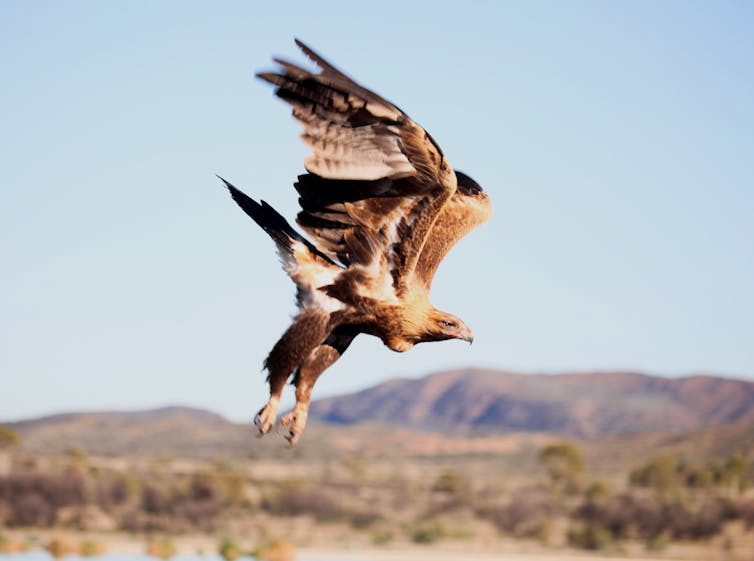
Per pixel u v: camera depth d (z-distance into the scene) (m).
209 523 79.12
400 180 10.34
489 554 72.81
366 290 10.74
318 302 10.70
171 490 85.31
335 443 191.75
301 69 9.05
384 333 10.89
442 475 106.00
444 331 10.96
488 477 121.75
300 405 10.66
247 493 93.62
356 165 9.84
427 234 10.65
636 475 102.00
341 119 9.55
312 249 10.84
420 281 11.75
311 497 87.38
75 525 76.62
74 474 86.62
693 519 82.00
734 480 100.50
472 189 13.45
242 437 191.25
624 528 82.69
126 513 79.25
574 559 71.06
